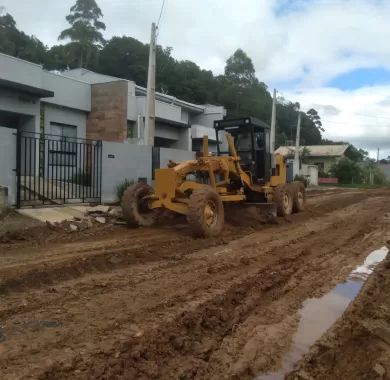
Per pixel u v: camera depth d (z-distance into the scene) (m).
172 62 46.84
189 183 11.34
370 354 4.30
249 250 9.30
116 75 44.44
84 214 12.37
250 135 13.88
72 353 4.19
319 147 71.50
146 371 3.95
